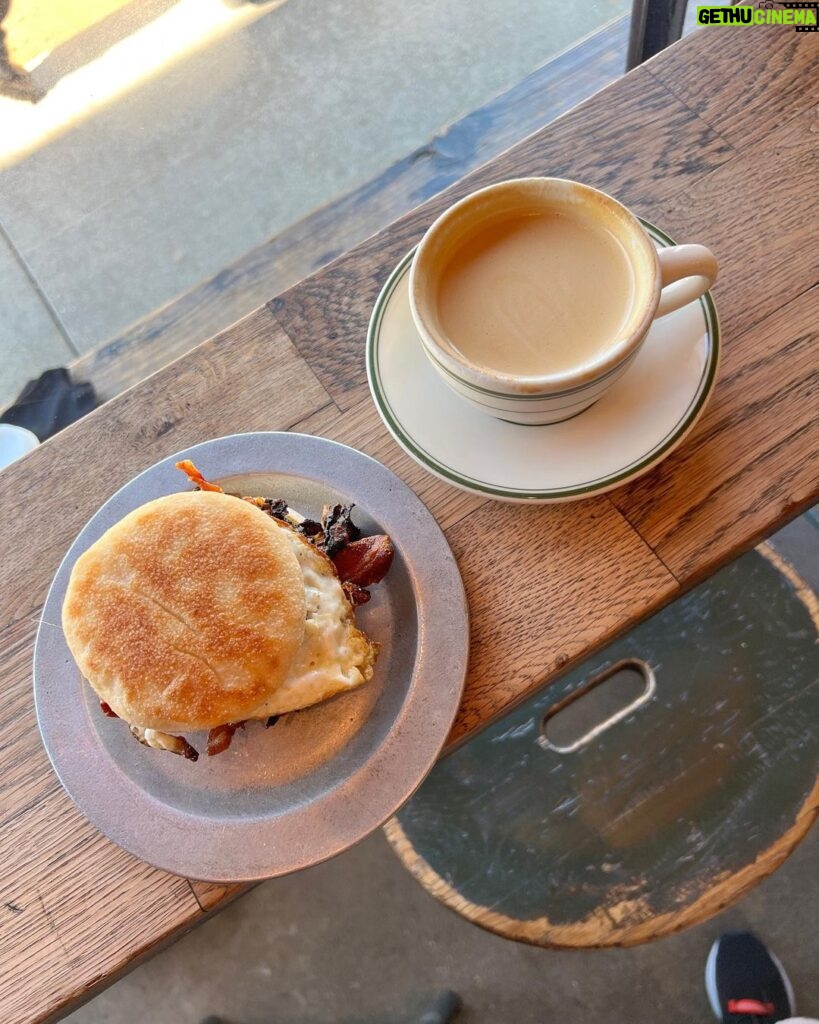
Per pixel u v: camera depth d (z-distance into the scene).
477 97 1.03
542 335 0.38
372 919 0.84
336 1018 0.82
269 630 0.35
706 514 0.41
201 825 0.37
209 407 0.46
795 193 0.45
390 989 0.82
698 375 0.39
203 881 0.36
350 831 0.36
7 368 1.01
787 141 0.46
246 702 0.34
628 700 0.83
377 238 0.47
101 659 0.35
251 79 1.08
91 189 1.08
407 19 1.07
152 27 1.14
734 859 0.58
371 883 0.85
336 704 0.39
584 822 0.61
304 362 0.46
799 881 0.79
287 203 1.03
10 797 0.40
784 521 0.41
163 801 0.37
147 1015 0.84
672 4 0.75
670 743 0.62
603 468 0.39
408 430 0.41
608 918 0.58
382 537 0.39
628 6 1.03
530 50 1.04
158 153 1.08
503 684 0.39
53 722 0.39
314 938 0.84
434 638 0.38
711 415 0.42
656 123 0.47
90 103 1.12
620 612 0.40
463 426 0.40
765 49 0.48
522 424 0.39
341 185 1.02
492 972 0.82
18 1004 0.37
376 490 0.40
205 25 1.13
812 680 0.62
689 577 0.40
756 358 0.42
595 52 0.91
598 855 0.60
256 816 0.37
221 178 1.05
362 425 0.44
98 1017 0.84
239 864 0.36
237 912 0.86
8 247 1.07
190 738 0.39
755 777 0.60
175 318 0.92
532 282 0.38
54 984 0.37
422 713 0.37
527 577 0.41
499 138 0.91
